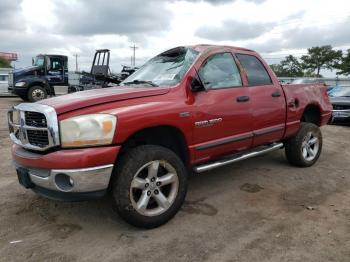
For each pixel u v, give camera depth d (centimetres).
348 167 601
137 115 346
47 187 338
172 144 411
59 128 326
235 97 447
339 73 5381
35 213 405
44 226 375
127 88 402
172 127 381
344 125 1135
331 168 593
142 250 329
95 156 321
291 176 544
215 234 358
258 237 351
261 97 485
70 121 323
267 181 520
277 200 448
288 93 536
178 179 378
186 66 424
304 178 536
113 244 339
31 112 352
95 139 324
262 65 517
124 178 339
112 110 339
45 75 1761
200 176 540
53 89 1789
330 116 648
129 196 343
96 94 369
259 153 498
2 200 442
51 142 326
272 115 504
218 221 387
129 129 340
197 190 481
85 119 325
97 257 318
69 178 325
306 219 392
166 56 486
